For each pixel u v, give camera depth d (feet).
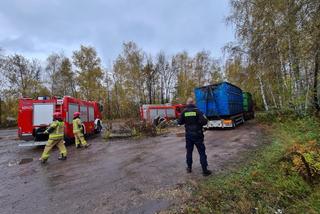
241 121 63.93
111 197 16.40
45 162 29.58
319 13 28.53
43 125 41.73
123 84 149.89
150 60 165.58
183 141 40.40
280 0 38.14
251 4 55.42
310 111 47.50
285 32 38.11
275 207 13.75
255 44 49.06
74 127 40.60
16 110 123.75
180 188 17.24
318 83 42.96
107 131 53.26
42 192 18.39
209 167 22.27
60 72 153.58
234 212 13.41
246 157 24.94
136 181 19.52
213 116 53.93
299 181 16.40
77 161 29.22
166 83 182.39
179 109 78.18
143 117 75.31
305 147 21.83
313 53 31.91
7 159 33.55
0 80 122.21
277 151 24.36
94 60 141.90
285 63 48.01
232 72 84.28
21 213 14.71
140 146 38.27
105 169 24.27
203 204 14.47
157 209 14.16
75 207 15.12
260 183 16.84
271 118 58.95
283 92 55.72
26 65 132.05
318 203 13.71
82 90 141.79
